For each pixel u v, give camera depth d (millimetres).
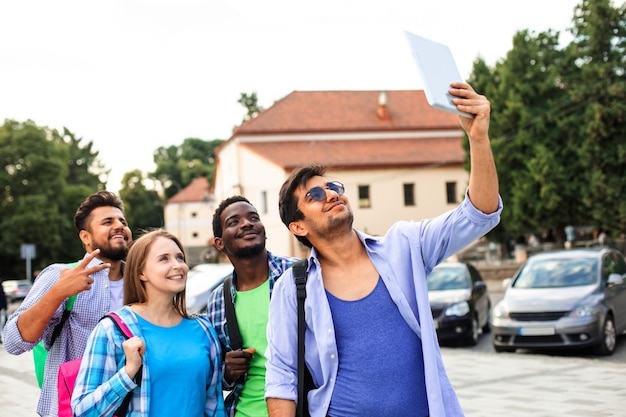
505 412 7066
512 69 31031
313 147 44344
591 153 27672
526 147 30312
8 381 10820
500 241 33250
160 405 3119
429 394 2709
